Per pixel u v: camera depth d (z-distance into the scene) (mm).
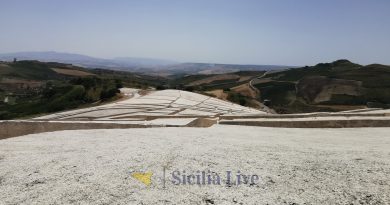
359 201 4184
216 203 4238
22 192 4664
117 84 79312
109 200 4348
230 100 74188
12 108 78688
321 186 4754
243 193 4566
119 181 5082
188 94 61031
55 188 4797
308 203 4180
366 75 136750
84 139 9320
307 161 6258
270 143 8727
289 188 4719
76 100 68062
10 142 8766
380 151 7371
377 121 14422
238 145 8180
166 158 6512
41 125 13781
